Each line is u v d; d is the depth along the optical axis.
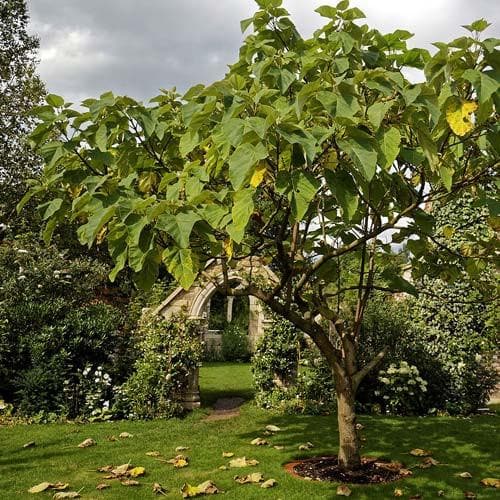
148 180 4.09
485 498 4.21
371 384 8.53
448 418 7.77
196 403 8.60
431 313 9.46
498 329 8.58
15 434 6.69
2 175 17.83
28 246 10.73
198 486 4.35
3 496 4.30
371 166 2.67
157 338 8.42
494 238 4.71
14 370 8.39
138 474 4.84
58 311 8.91
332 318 4.81
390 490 4.34
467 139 3.38
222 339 18.14
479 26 2.86
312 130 2.83
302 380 8.59
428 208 10.37
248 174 2.91
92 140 3.55
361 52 3.91
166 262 2.93
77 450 5.87
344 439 4.89
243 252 4.62
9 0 18.86
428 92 2.88
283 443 6.07
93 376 8.31
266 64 3.30
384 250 5.48
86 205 3.56
